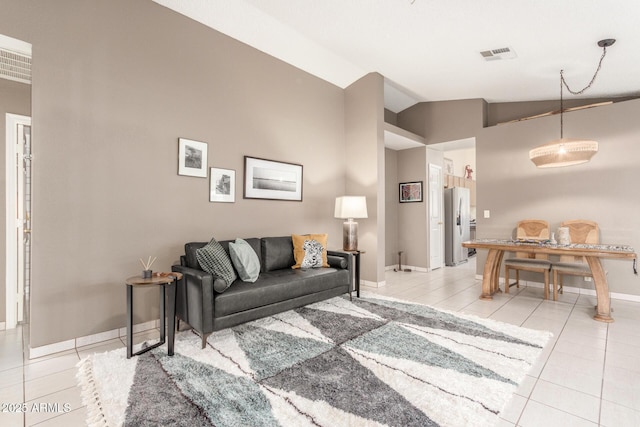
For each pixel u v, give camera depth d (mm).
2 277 2982
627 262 3930
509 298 3977
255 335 2711
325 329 2840
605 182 4055
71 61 2561
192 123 3293
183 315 2750
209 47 3451
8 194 2984
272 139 4074
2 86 2941
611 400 1795
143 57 2953
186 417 1636
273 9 3148
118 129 2793
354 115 4934
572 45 3248
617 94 4430
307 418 1620
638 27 2854
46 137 2445
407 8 2949
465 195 7285
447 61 3971
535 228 4434
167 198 3100
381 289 4484
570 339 2656
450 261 6750
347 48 3861
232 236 3643
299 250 3764
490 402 1758
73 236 2564
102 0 2725
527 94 4785
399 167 6359
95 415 1673
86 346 2600
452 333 2752
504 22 2967
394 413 1658
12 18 2316
